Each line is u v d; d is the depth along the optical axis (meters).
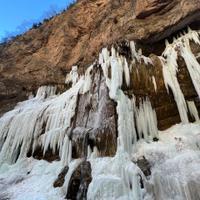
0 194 8.77
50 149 10.67
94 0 19.16
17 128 12.50
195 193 6.09
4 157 11.83
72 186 7.76
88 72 11.77
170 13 12.45
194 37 11.38
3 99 17.88
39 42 20.95
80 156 9.29
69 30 19.38
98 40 16.12
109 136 8.75
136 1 14.30
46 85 16.30
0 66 20.48
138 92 9.75
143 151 8.08
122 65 10.30
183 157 7.20
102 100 9.80
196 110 9.39
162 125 9.44
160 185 6.57
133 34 13.05
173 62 10.45
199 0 11.35
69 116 10.88
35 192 8.43
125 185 6.86
